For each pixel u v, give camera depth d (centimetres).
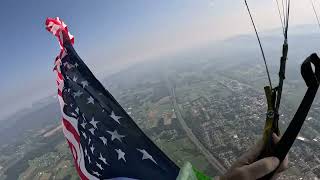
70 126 467
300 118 202
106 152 431
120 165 418
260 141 224
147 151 417
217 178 217
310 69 193
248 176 205
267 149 217
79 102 461
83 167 445
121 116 435
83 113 457
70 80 470
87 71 462
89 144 444
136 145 419
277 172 215
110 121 437
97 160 434
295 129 204
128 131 424
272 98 217
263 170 205
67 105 471
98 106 447
